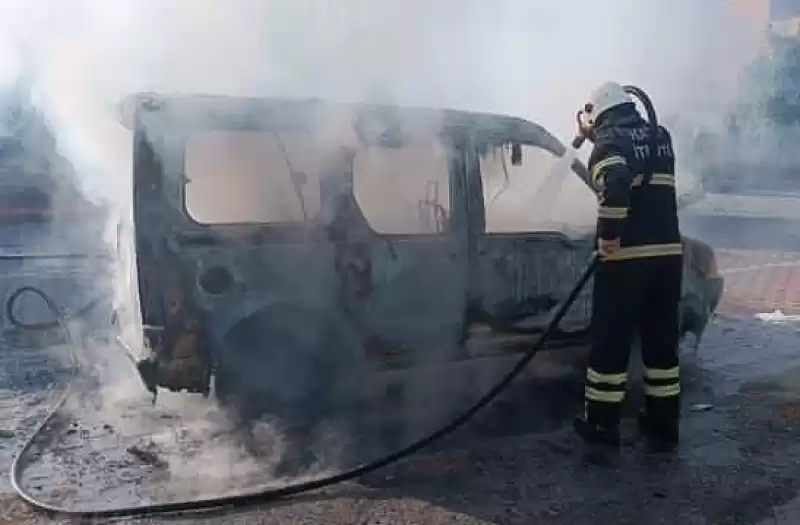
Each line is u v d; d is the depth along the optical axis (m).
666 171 3.61
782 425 3.99
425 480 3.33
